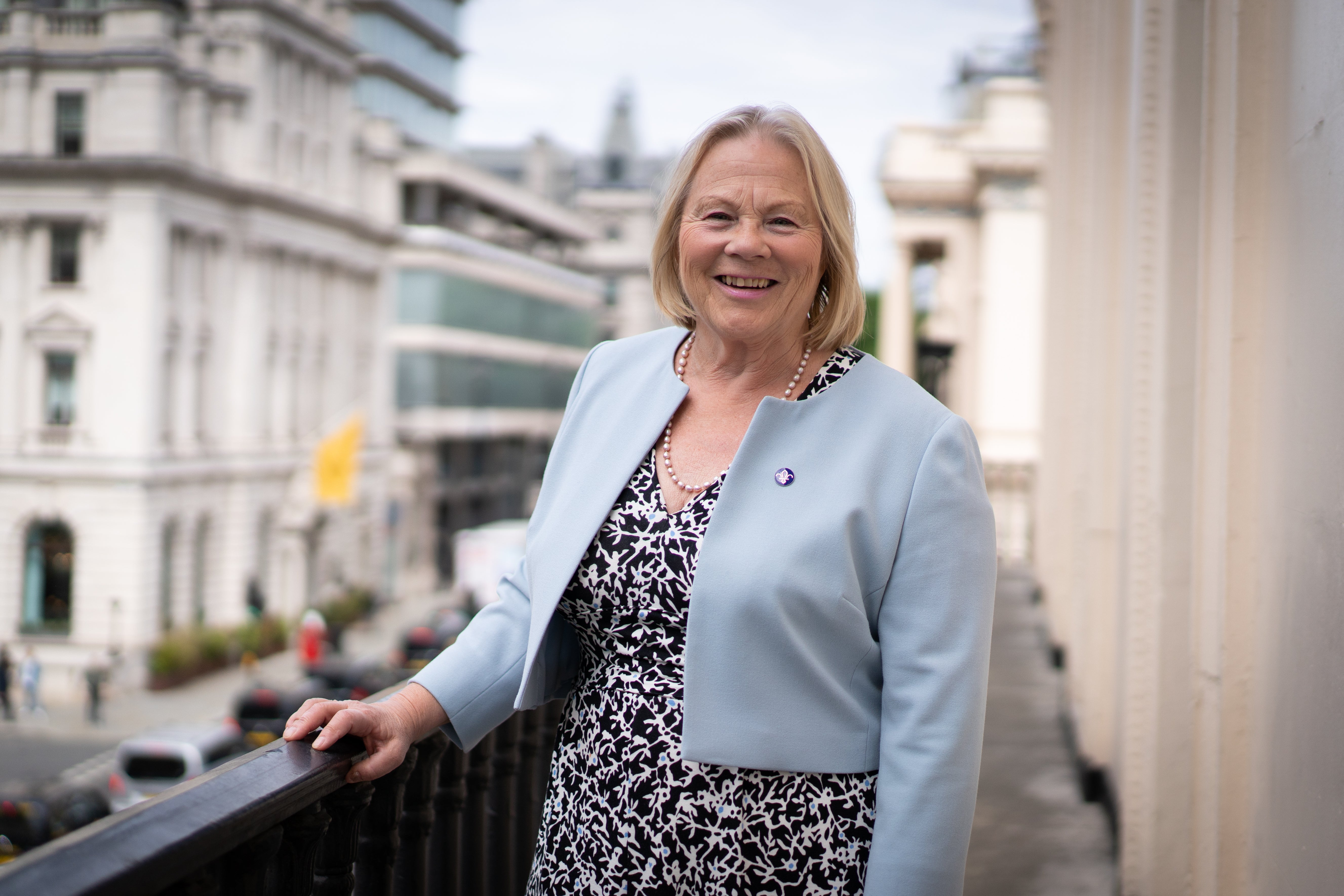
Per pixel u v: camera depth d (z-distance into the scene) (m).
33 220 33.75
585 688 1.78
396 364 49.88
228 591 38.09
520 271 57.84
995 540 1.68
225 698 32.69
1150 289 3.29
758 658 1.61
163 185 33.91
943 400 20.14
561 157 87.06
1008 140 14.81
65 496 33.81
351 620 42.34
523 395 58.97
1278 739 2.17
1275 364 2.28
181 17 37.09
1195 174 2.93
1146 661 3.26
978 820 4.30
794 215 1.71
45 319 33.91
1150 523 3.27
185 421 35.84
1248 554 2.46
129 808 1.33
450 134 65.06
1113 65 4.48
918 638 1.61
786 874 1.62
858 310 1.78
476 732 1.87
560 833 1.75
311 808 1.60
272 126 38.91
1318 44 1.99
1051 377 7.76
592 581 1.72
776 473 1.67
